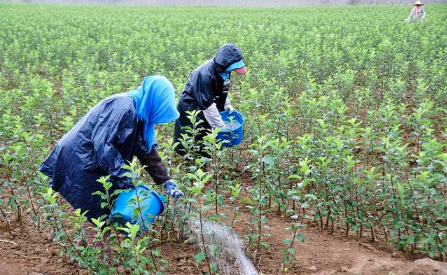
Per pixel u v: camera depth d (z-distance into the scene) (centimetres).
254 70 1366
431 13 3064
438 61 1388
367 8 4122
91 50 1894
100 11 4375
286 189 669
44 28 2625
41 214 620
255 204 687
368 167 710
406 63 1299
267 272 521
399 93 1109
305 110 891
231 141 742
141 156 522
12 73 1542
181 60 1557
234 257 539
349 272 502
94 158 479
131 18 3403
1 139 809
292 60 1445
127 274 504
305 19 3011
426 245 530
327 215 618
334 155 607
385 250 573
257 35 2091
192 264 537
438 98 1063
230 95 920
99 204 496
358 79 1409
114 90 1154
